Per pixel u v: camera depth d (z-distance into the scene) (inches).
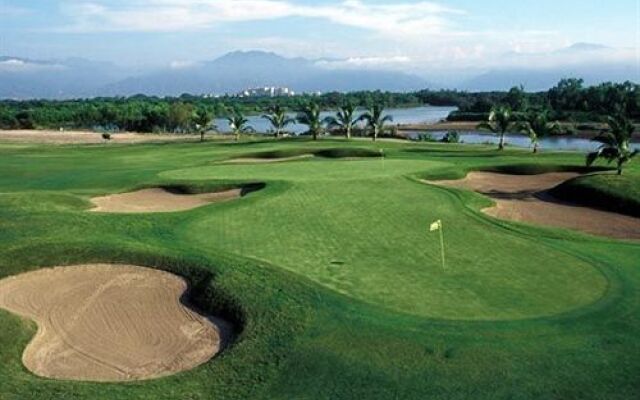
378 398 590.9
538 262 971.3
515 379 615.2
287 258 1000.9
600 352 665.0
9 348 708.0
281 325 730.8
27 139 4367.6
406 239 1107.3
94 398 600.7
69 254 973.8
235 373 646.5
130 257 967.0
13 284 908.6
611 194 1577.3
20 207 1362.0
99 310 829.2
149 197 1643.7
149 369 691.4
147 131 5925.2
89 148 3065.9
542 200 1683.1
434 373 627.2
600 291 841.5
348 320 735.7
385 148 2765.7
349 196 1491.1
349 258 997.2
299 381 624.4
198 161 2326.5
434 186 1638.8
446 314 762.2
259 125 7372.1
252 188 1659.7
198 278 897.5
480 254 1015.0
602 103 6574.8
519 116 2780.5
